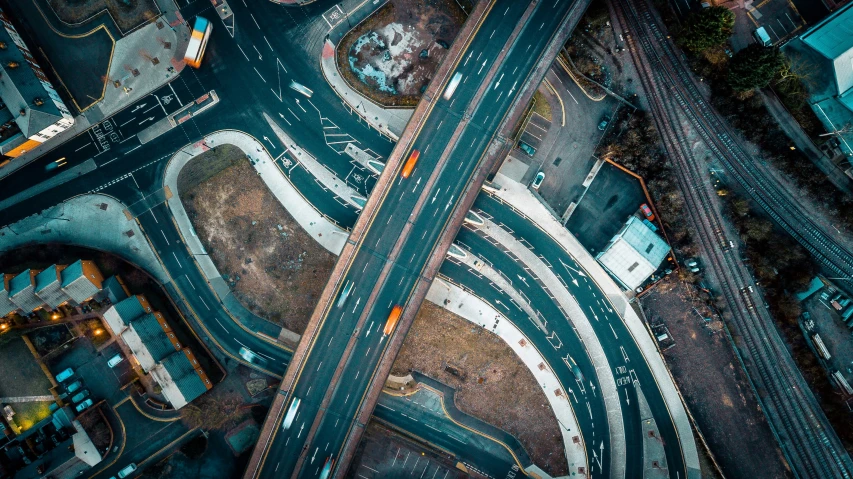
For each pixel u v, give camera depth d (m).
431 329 97.44
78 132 98.06
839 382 89.38
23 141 92.81
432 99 90.81
